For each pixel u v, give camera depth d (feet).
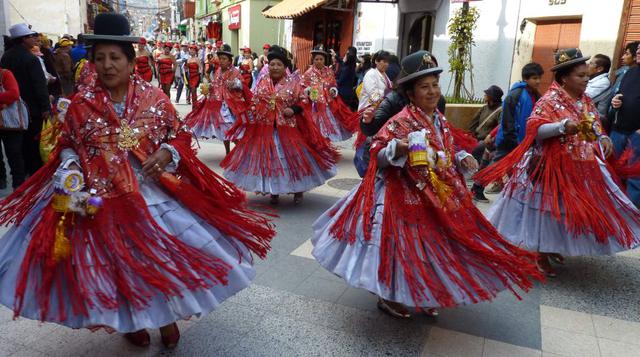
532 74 18.85
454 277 9.55
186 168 9.55
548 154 13.26
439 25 38.09
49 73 26.89
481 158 22.81
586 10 26.86
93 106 8.64
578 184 13.03
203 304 8.57
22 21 68.28
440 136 10.54
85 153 8.61
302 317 11.29
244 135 19.35
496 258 9.85
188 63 52.54
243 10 82.74
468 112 28.19
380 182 10.44
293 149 18.92
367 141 16.34
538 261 14.01
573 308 12.21
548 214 13.14
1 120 18.52
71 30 71.20
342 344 10.28
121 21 8.79
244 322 10.99
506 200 13.94
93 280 7.85
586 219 12.47
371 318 11.35
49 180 9.17
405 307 11.39
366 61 39.22
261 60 49.08
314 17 56.54
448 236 10.16
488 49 33.83
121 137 8.73
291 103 18.92
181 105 54.44
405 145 9.69
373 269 9.75
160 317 8.13
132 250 8.33
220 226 9.50
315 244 11.24
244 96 22.47
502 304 12.28
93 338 10.18
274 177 18.71
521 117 19.06
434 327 11.07
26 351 9.68
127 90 9.00
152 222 8.53
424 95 10.18
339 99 27.78
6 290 8.24
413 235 9.87
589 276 14.15
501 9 32.68
